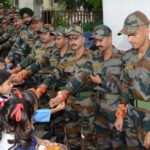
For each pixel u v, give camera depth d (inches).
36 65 169.0
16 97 88.0
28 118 78.8
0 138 80.4
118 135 128.2
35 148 84.7
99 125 133.6
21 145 78.7
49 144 94.0
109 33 123.5
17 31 272.1
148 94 105.9
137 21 102.3
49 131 166.7
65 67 142.8
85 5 416.5
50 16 355.3
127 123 115.8
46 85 149.6
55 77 148.1
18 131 77.7
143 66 106.7
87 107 137.9
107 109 127.0
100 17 345.1
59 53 158.2
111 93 125.9
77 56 137.9
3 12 331.0
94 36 123.1
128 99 115.4
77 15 355.6
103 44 122.6
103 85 126.5
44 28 164.6
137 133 111.2
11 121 77.6
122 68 117.3
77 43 133.3
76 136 146.9
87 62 133.6
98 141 136.5
